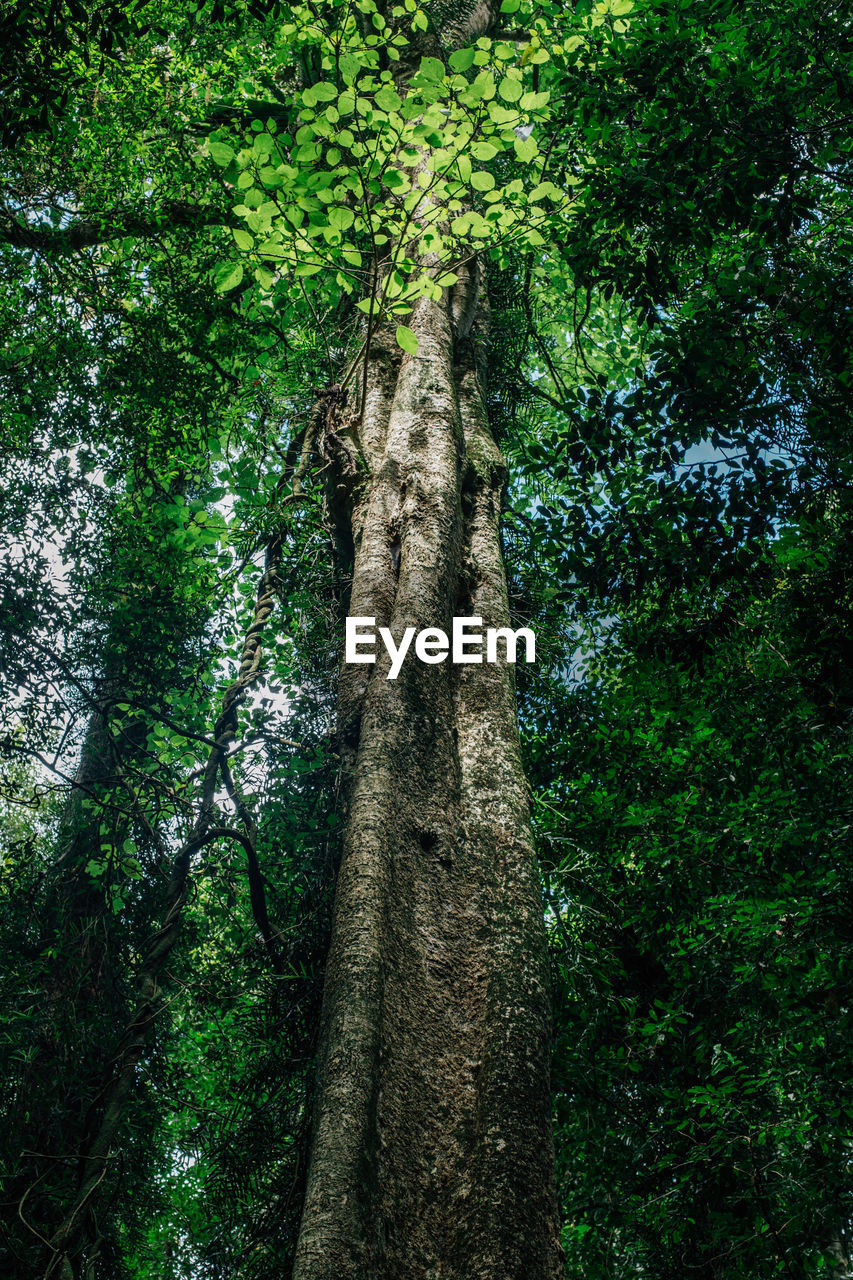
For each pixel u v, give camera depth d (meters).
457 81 6.01
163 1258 9.63
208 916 9.16
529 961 4.09
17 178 9.77
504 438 11.52
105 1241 8.42
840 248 6.37
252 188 6.14
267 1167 5.36
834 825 6.91
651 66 6.07
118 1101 5.44
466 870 4.51
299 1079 5.41
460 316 8.19
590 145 6.68
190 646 10.56
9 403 10.13
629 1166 8.12
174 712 9.65
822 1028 6.85
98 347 10.12
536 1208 3.17
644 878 8.56
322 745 6.88
